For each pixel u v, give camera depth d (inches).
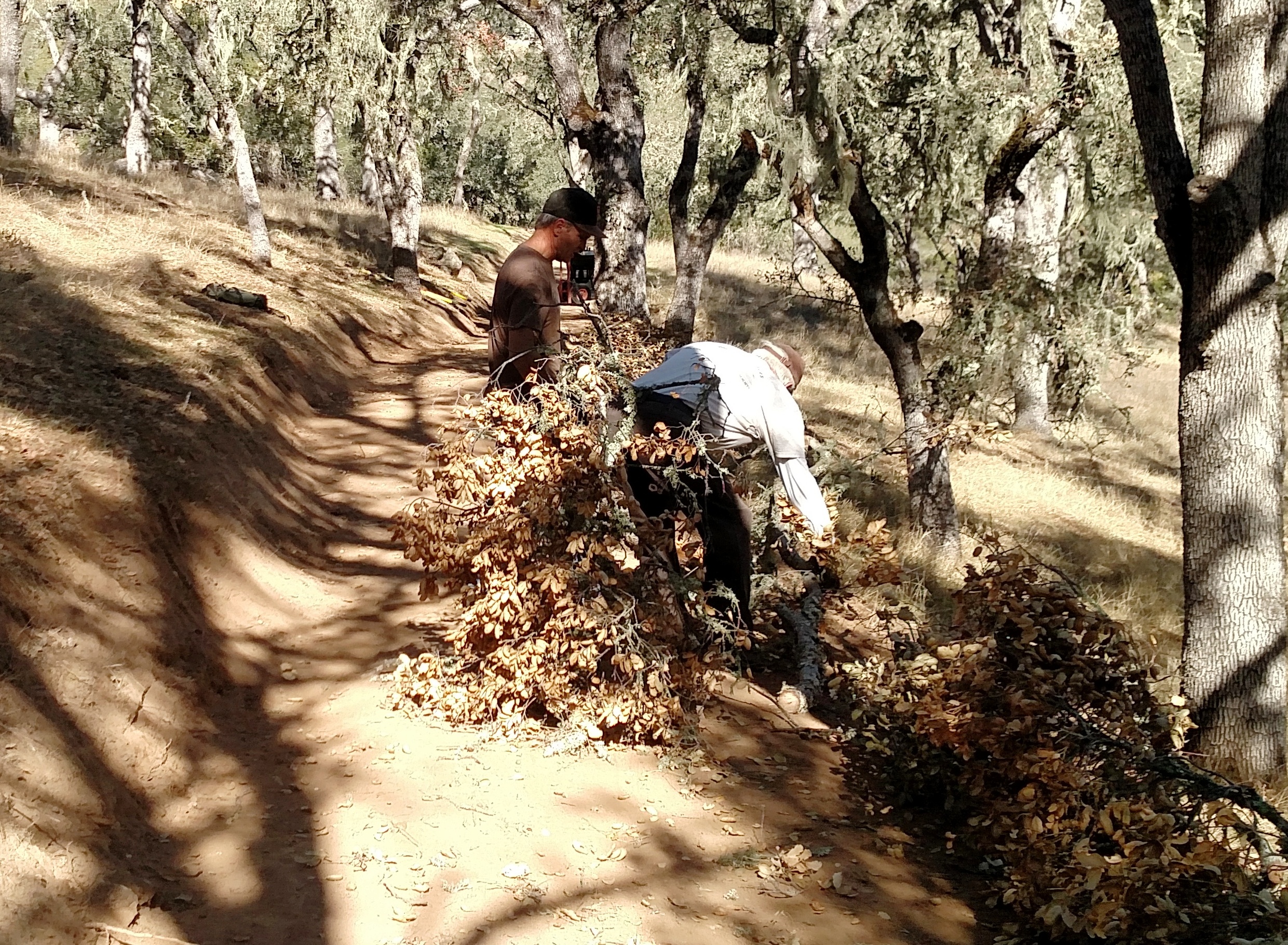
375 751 179.2
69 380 270.7
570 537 187.2
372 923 139.8
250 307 452.8
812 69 370.0
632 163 563.8
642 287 569.0
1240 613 230.8
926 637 206.5
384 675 203.2
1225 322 230.1
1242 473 230.2
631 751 189.6
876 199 454.0
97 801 146.8
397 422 409.1
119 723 163.9
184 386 301.7
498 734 186.4
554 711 189.0
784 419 211.6
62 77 1455.5
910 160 451.5
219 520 240.1
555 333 199.0
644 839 165.3
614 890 152.1
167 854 147.6
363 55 725.9
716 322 778.8
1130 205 454.0
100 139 1663.4
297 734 184.1
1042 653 185.8
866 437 542.0
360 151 1298.0
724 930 147.3
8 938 118.1
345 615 235.5
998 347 377.1
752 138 408.5
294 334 450.0
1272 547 231.1
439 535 191.9
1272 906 145.1
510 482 189.3
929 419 356.5
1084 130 438.9
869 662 210.2
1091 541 454.0
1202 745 234.8
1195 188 227.6
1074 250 505.4
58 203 514.9
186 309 406.9
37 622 166.9
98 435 233.1
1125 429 767.7
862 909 157.6
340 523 296.0
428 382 500.1
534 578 183.6
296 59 816.9
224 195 802.2
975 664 181.2
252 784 167.2
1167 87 239.6
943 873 171.9
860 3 400.5
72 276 382.0
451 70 844.0
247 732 183.3
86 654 169.6
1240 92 225.9
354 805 163.9
